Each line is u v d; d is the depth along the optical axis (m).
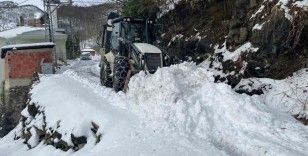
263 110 8.91
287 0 10.48
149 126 9.30
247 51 11.23
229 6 13.45
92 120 10.72
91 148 9.88
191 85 10.47
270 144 7.49
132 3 18.20
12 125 21.45
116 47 14.12
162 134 8.76
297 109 9.14
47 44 22.34
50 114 13.13
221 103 9.36
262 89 10.09
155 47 12.61
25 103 19.52
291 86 9.67
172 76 10.18
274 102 9.62
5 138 16.84
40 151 12.20
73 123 11.27
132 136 8.98
